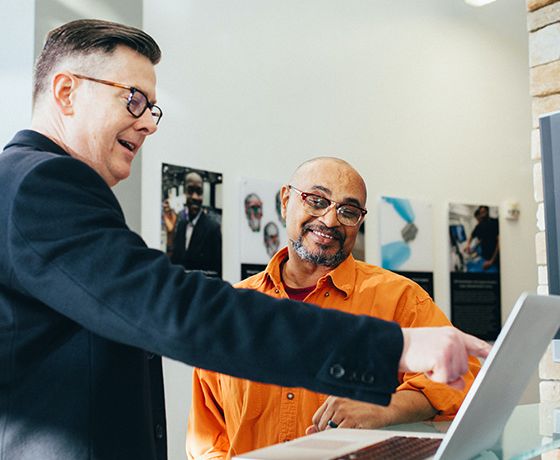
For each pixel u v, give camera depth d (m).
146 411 1.52
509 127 7.19
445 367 1.15
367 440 1.45
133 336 1.18
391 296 2.63
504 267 6.97
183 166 4.95
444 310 6.50
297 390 2.51
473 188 6.85
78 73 1.54
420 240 6.36
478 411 1.23
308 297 2.66
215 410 2.66
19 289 1.30
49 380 1.39
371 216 6.09
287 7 5.70
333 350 1.16
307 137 5.73
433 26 6.70
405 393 2.36
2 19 4.15
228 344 1.15
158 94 4.86
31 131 1.53
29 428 1.36
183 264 4.88
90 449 1.39
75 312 1.22
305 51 5.79
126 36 1.58
